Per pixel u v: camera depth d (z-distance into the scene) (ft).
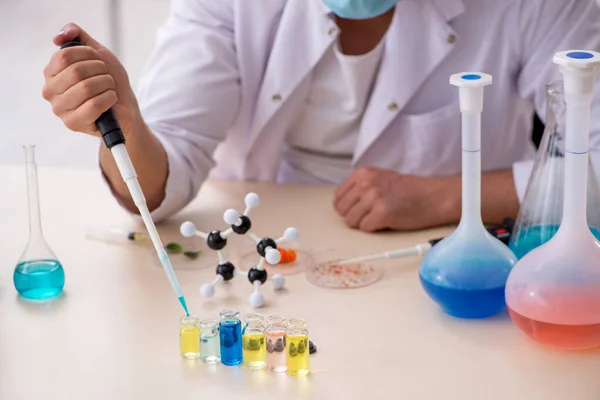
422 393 2.88
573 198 3.12
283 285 3.79
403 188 4.63
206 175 5.04
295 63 5.02
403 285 3.81
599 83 4.47
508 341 3.26
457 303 3.38
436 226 4.60
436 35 4.90
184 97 4.95
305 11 4.94
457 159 5.27
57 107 3.73
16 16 14.32
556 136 3.53
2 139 11.30
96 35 13.25
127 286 3.82
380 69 5.04
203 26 5.13
